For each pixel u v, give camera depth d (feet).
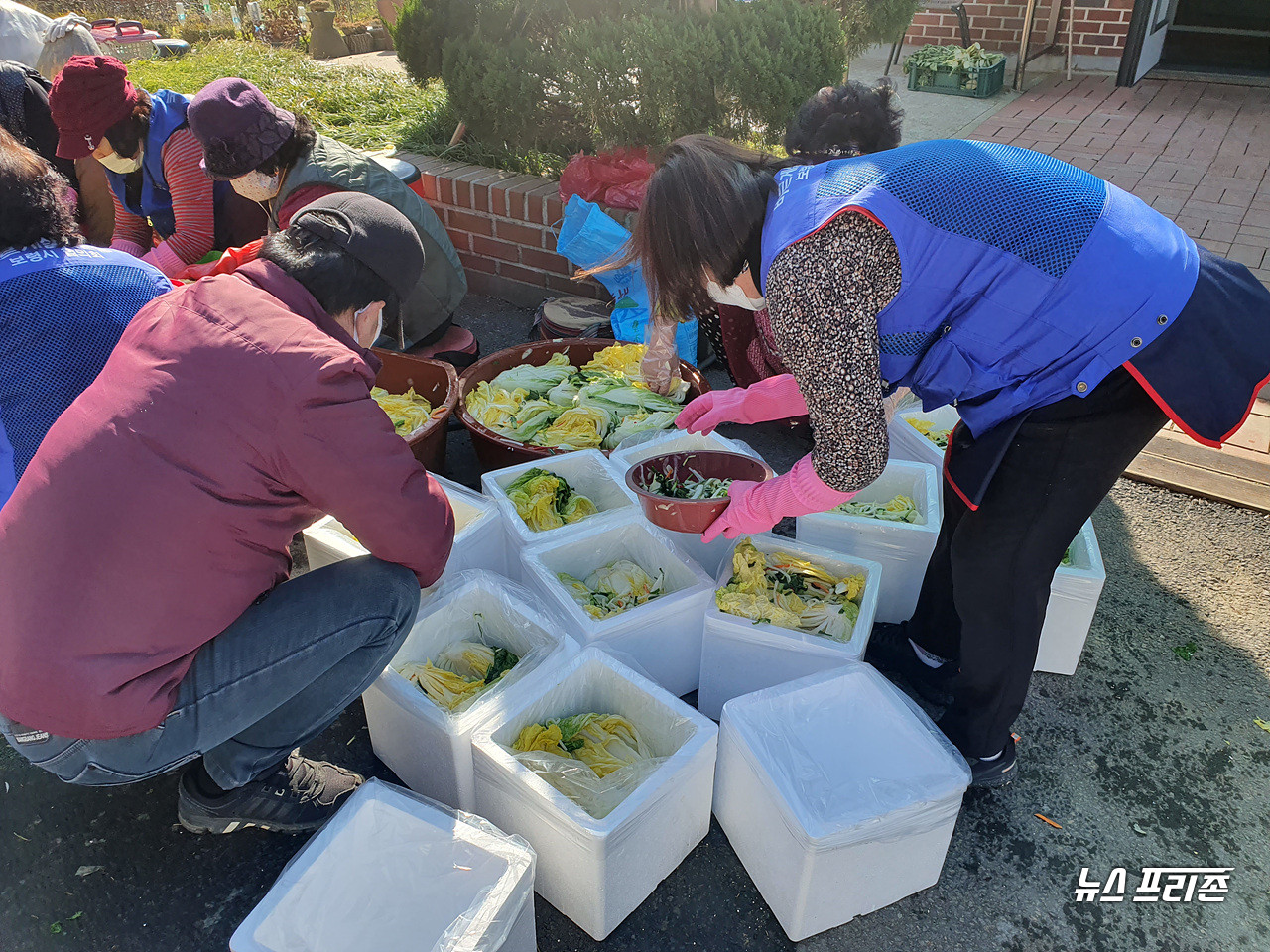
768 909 5.85
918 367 5.18
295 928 4.73
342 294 4.83
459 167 14.39
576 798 5.50
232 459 4.43
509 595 6.69
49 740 4.75
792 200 4.58
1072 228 4.62
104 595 4.35
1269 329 4.86
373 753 6.95
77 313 5.52
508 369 10.27
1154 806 6.57
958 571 5.78
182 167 10.28
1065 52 26.66
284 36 38.29
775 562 7.32
